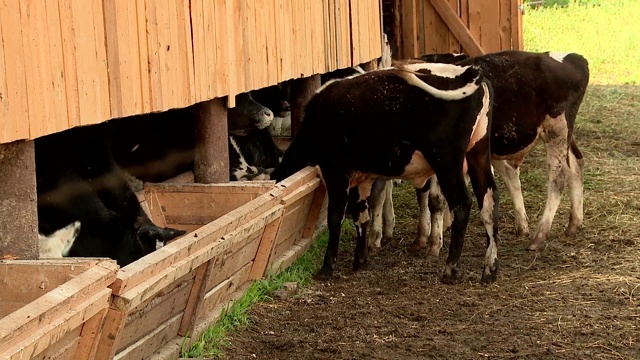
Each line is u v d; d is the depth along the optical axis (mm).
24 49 4480
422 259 8719
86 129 6480
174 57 6184
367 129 7844
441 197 8617
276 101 11352
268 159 9922
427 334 6449
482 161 7812
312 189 8102
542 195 10836
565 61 8664
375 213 8914
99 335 4414
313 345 6195
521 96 8555
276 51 8227
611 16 26656
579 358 5930
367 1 11805
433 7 14133
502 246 9055
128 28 5551
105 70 5289
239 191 7039
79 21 5004
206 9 6707
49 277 4430
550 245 8938
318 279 7988
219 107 7348
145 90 5770
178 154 8086
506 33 13867
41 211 6105
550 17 26453
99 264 4414
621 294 7289
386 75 7836
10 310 4484
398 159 7863
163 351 5551
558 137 8703
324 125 8062
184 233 6488
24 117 4488
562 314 6828
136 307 4855
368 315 6914
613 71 20078
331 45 10039
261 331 6480
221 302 6590
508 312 6934
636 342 6207
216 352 5910
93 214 6309
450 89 7484
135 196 6539
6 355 3520
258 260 7223
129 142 7867
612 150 13086
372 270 8344
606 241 8953
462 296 7391
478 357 5965
